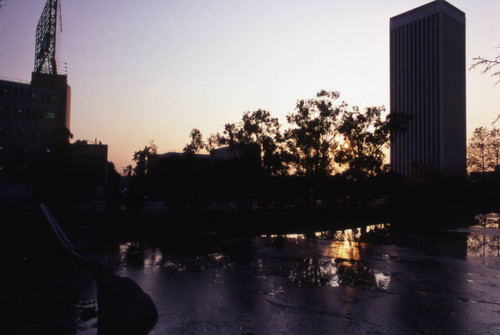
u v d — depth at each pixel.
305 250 15.42
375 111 38.12
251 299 8.20
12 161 30.78
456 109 112.44
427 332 6.34
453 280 10.16
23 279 9.68
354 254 14.49
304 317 7.05
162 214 28.14
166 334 6.18
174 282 9.68
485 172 52.06
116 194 28.48
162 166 28.28
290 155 36.12
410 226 27.83
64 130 26.80
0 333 6.14
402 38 118.12
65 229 19.20
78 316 7.02
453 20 111.31
